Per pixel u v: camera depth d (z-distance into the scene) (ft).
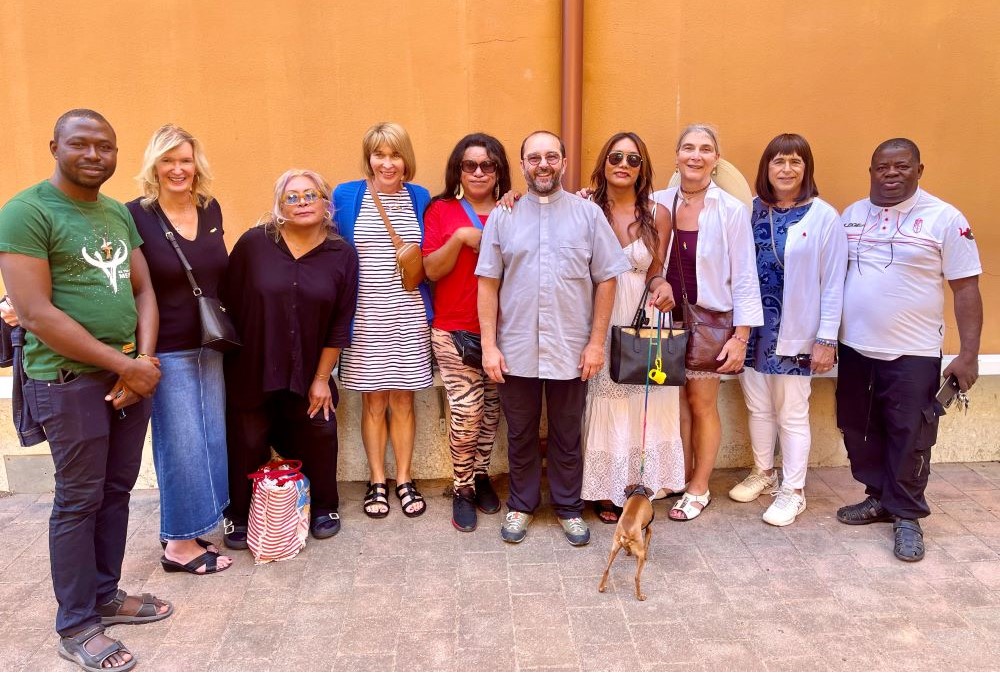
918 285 10.25
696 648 8.39
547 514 11.73
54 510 8.05
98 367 7.83
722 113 12.57
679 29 12.26
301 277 10.00
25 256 7.16
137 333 8.57
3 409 12.37
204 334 9.18
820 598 9.36
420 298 11.19
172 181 9.00
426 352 11.39
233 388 10.36
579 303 10.12
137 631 8.77
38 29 11.89
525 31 12.16
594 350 10.21
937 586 9.60
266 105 12.24
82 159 7.30
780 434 11.69
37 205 7.25
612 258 10.10
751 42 12.38
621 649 8.38
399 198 11.07
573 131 12.07
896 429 10.56
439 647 8.43
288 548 10.41
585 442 11.25
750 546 10.71
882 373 10.67
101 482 8.11
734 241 10.61
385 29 12.09
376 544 10.83
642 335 10.23
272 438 11.61
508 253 10.06
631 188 10.63
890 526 11.26
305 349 10.23
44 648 8.49
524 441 10.78
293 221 9.80
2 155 12.25
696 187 10.69
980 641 8.46
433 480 13.14
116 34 11.95
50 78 12.03
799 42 12.41
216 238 9.49
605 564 10.21
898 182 10.13
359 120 12.35
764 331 11.17
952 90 12.65
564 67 11.92
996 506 11.88
